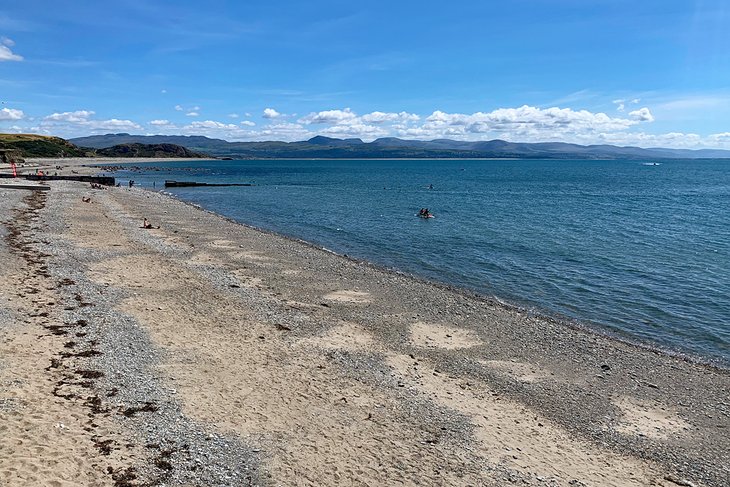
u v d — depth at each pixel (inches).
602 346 792.3
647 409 599.2
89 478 386.9
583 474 461.4
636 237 1809.8
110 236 1438.2
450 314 912.3
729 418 585.0
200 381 580.4
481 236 1793.8
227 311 845.8
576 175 6840.6
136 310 806.5
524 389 634.8
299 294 987.9
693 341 847.1
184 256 1255.5
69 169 5142.7
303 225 2041.1
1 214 1674.5
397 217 2294.5
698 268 1327.5
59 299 815.7
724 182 5339.6
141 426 470.9
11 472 377.1
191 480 401.7
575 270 1302.9
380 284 1093.8
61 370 565.9
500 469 456.4
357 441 482.3
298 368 644.1
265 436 477.4
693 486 454.9
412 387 616.4
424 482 427.2
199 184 3998.5
